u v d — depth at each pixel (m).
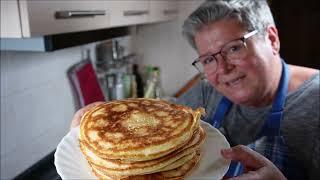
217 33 0.88
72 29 0.85
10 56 1.00
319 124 0.85
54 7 0.77
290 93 0.92
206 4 0.92
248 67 0.87
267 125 0.90
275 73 0.93
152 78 1.96
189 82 2.01
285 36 1.85
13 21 0.70
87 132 0.46
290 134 0.87
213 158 0.49
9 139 1.03
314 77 0.93
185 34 1.02
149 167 0.41
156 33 2.02
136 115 0.50
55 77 1.27
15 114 1.05
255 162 0.51
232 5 0.84
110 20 1.07
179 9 1.92
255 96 0.92
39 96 1.17
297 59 1.88
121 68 1.80
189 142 0.45
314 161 0.83
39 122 1.18
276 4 1.80
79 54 1.45
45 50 0.80
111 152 0.41
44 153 1.23
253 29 0.87
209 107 1.09
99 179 0.43
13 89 1.03
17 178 0.98
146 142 0.42
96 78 1.53
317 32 1.79
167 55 2.05
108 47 1.64
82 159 0.48
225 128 1.00
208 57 0.94
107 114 0.50
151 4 1.43
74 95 1.40
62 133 1.35
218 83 0.97
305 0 1.75
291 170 0.82
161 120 0.48
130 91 1.81
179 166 0.44
